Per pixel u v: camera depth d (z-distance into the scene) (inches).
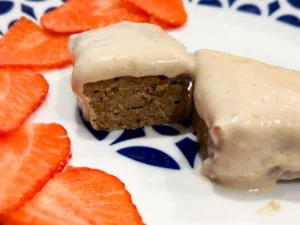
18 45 5.9
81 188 4.3
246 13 6.5
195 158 4.8
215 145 4.3
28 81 5.4
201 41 6.2
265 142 4.2
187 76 4.9
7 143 4.7
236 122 4.2
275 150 4.3
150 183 4.6
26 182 4.3
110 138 5.0
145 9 6.2
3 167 4.4
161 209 4.3
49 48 5.9
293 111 4.2
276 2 6.6
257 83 4.5
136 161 4.8
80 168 4.5
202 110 4.5
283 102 4.3
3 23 6.3
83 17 6.2
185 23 6.4
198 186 4.5
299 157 4.3
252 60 5.0
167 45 4.8
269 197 4.4
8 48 5.8
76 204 4.2
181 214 4.3
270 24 6.4
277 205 4.4
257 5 6.6
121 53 4.7
